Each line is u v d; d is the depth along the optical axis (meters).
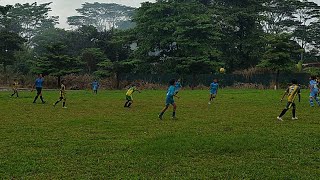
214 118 16.59
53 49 57.94
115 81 57.12
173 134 12.07
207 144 10.44
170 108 21.50
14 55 65.88
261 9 67.69
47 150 10.05
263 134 12.20
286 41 51.44
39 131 13.09
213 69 55.75
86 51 63.28
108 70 58.28
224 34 65.50
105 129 13.52
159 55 63.22
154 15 60.78
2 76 57.94
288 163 8.74
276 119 16.12
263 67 53.22
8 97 31.09
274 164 8.64
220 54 59.56
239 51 66.62
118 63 57.28
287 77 53.09
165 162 8.84
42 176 7.80
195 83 55.44
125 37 63.62
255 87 51.41
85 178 7.66
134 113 18.88
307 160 8.95
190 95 34.03
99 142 11.05
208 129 13.38
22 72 66.50
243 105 23.14
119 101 27.33
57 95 34.50
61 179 7.61
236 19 62.19
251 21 65.00
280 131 12.81
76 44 73.25
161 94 36.59
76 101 27.25
